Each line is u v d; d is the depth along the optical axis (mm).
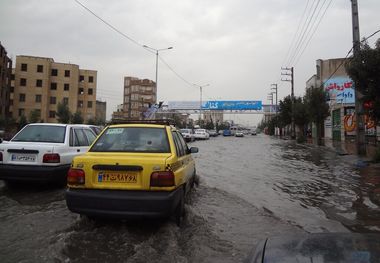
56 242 4742
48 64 75812
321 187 9883
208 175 12023
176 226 5465
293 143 39812
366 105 16062
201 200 7695
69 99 78125
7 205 6785
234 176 11883
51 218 5930
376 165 15289
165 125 6305
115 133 6129
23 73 74188
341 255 2334
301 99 45469
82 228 5371
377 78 15180
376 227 5910
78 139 9102
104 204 5004
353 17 18500
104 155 5496
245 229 5652
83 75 83000
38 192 7938
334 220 6336
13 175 7691
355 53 16516
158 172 5133
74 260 4211
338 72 40219
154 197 4977
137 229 5312
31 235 5066
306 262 2266
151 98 115875
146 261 4207
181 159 6219
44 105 74875
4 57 61156
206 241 4996
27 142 8312
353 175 12398
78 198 5082
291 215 6672
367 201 8008
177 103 78125
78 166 5270
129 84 116938
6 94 65938
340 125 39250
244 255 4520
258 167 14719
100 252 4461
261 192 9039
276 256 2410
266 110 80375
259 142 43062
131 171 5172
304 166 15242
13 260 4184
